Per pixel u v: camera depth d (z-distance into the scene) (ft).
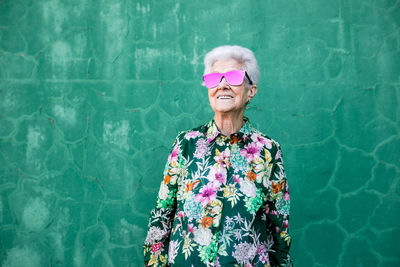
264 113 6.84
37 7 6.95
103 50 6.95
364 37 6.93
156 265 4.43
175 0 6.95
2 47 6.89
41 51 6.91
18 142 6.84
